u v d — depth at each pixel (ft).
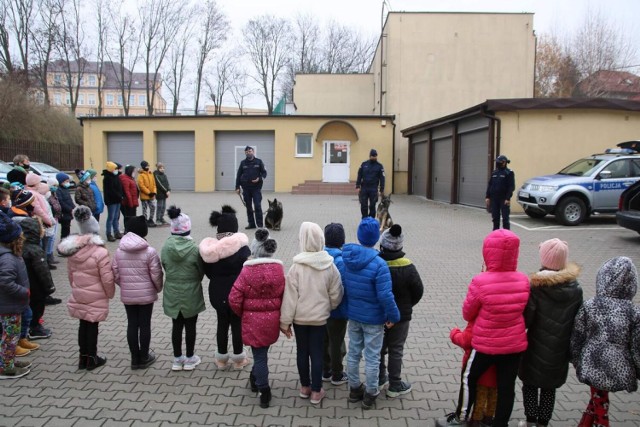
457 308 20.90
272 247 13.19
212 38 154.10
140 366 15.19
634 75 129.08
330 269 13.00
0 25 117.60
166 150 80.89
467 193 58.03
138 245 14.60
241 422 12.16
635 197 33.40
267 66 175.73
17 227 14.01
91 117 79.92
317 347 13.07
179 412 12.62
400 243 13.30
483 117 52.37
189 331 14.99
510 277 11.02
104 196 35.14
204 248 14.40
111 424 12.00
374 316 12.52
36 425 11.93
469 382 11.58
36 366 15.35
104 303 14.96
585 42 131.64
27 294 14.34
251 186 39.52
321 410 12.79
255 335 12.76
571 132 49.49
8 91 87.92
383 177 41.55
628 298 10.43
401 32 85.15
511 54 85.81
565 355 10.90
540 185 42.14
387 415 12.55
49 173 73.72
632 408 12.95
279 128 77.82
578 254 30.42
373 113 104.78
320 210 52.60
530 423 11.67
